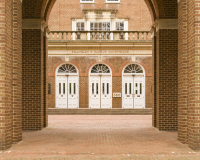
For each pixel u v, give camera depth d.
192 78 7.28
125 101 22.20
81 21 23.47
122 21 23.47
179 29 8.32
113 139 8.81
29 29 11.42
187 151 6.98
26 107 11.29
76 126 12.79
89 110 20.80
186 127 8.08
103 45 22.00
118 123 14.22
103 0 23.56
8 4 7.45
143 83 22.20
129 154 6.69
